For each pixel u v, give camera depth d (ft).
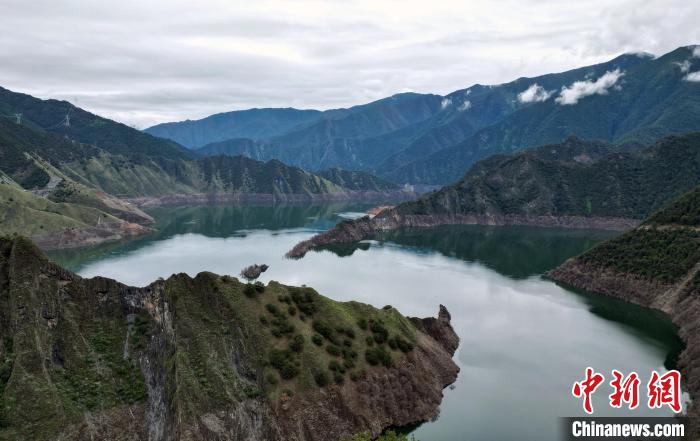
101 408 272.92
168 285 323.37
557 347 442.09
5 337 281.33
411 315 518.37
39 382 265.75
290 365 306.96
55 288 306.14
